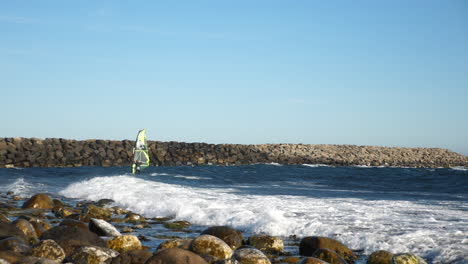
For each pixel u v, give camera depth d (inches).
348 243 360.5
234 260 269.9
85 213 487.8
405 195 745.0
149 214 541.0
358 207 526.0
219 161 2214.6
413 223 415.8
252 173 1477.6
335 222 423.8
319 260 271.7
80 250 293.6
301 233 401.4
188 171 1512.1
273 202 566.6
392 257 293.3
